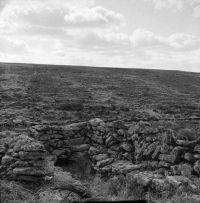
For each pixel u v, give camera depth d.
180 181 9.71
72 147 16.25
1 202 8.41
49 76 49.78
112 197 9.95
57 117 24.52
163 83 52.00
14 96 33.75
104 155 14.80
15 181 10.39
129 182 10.98
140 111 28.05
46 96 34.56
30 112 25.70
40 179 10.57
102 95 37.75
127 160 13.86
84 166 15.26
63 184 10.14
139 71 66.19
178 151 11.65
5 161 10.96
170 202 8.82
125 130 15.08
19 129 16.95
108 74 58.16
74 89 40.44
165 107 30.61
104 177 13.02
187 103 34.75
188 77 62.25
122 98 36.47
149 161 12.62
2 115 23.70
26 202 8.70
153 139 13.09
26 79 45.66
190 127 14.19
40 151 11.20
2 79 44.75
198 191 9.32
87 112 27.00
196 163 10.88
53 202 8.82
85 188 10.12
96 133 16.44
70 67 64.38
